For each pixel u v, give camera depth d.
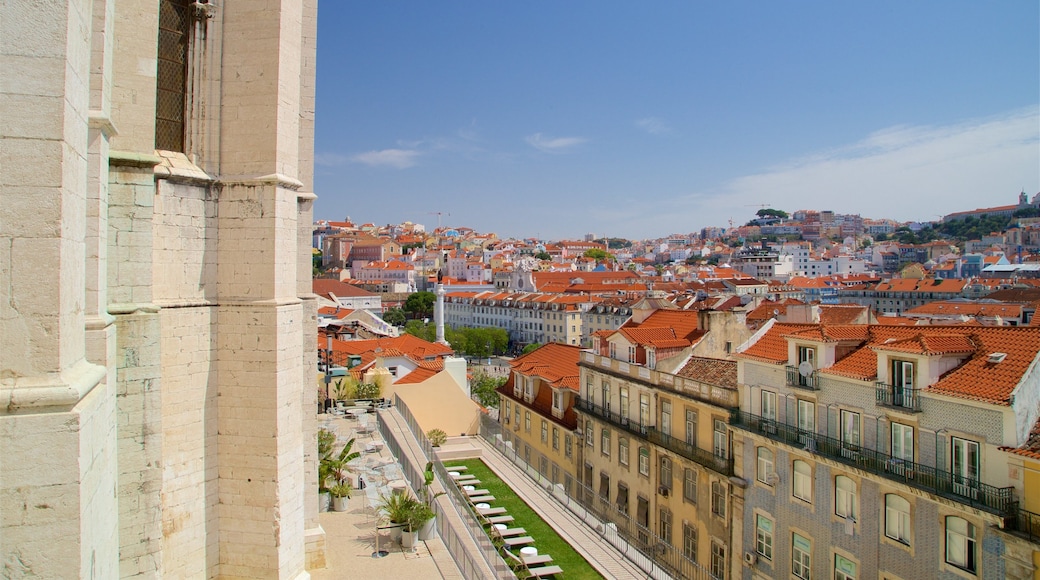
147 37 13.70
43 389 7.25
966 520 19.50
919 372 21.33
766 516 27.44
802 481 25.75
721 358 35.34
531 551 27.42
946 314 80.12
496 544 27.06
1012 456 18.30
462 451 43.94
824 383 25.05
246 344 15.91
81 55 8.12
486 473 40.81
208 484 15.90
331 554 20.31
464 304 167.62
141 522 13.41
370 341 64.81
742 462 28.88
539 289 174.75
